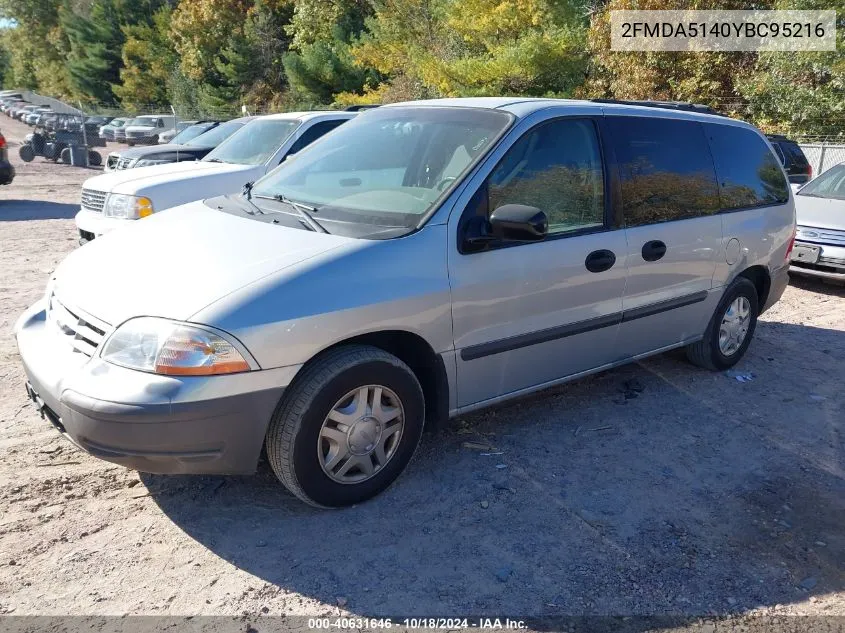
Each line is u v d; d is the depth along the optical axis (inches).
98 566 116.1
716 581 118.3
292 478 124.1
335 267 124.0
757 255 208.4
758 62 808.3
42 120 994.7
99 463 147.6
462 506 136.6
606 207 164.7
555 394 192.4
